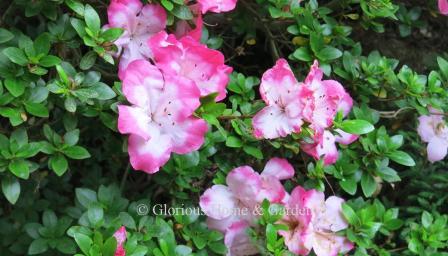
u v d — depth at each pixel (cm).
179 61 40
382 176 47
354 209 47
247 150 43
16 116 37
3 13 44
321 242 45
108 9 41
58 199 47
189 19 43
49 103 40
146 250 38
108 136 44
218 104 39
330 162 45
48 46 38
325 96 43
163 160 39
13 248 44
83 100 37
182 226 43
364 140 47
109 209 42
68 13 42
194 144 39
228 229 44
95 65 44
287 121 42
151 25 42
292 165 47
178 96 38
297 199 44
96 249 36
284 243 44
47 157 43
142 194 47
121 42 41
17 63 37
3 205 46
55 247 42
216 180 44
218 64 40
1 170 37
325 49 47
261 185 44
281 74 42
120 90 39
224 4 44
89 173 47
